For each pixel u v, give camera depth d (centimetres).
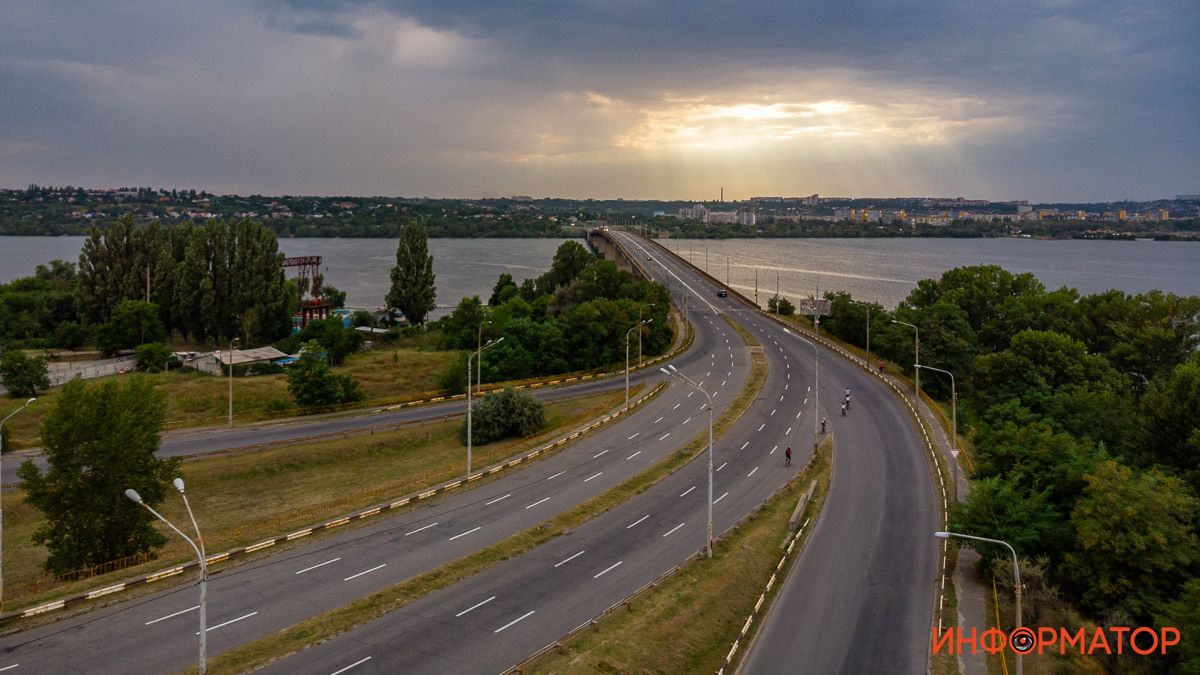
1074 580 3994
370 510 4775
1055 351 8206
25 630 3241
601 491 5303
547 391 8912
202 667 2797
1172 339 8781
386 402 8369
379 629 3341
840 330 11906
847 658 3338
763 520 4831
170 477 4350
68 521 4081
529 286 15988
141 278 11644
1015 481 4450
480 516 4803
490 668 3056
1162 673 3350
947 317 9506
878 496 5347
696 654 3341
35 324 12169
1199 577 3766
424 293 13850
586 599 3697
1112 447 6119
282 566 3988
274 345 11675
